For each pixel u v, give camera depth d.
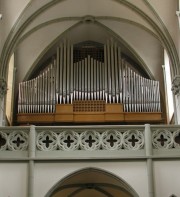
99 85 23.83
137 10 22.64
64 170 16.06
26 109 23.28
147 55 25.39
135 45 25.36
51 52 26.02
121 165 16.16
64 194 19.97
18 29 22.17
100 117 23.06
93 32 25.56
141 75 25.92
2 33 21.58
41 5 22.47
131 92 23.59
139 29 24.45
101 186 18.77
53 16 23.69
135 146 16.41
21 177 15.95
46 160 16.12
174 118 21.72
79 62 24.45
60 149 16.34
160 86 25.17
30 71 25.53
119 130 16.62
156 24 22.41
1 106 20.78
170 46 21.91
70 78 23.97
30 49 25.19
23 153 16.27
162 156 16.19
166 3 21.81
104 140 16.47
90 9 23.81
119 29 24.95
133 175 16.02
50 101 23.38
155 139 16.53
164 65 25.00
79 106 23.34
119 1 22.70
